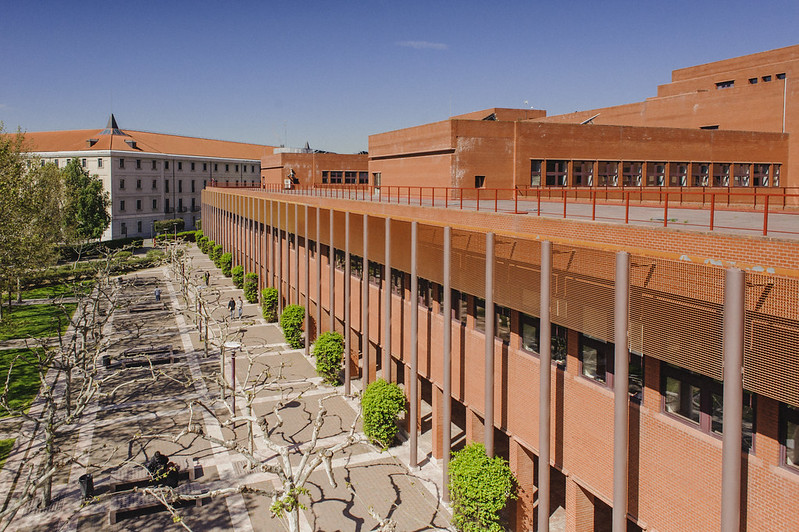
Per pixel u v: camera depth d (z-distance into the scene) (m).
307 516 18.03
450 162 29.83
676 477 11.59
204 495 13.12
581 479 14.19
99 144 89.38
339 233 27.73
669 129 33.69
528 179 30.88
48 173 53.41
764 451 10.10
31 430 24.25
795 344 8.85
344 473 20.61
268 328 40.91
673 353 10.92
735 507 9.62
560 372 14.83
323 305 33.59
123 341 37.97
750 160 36.03
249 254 53.41
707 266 10.13
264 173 70.25
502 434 23.88
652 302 11.34
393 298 24.17
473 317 18.69
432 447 22.25
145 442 22.83
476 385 18.53
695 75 50.16
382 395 21.92
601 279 12.45
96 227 74.62
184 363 33.47
